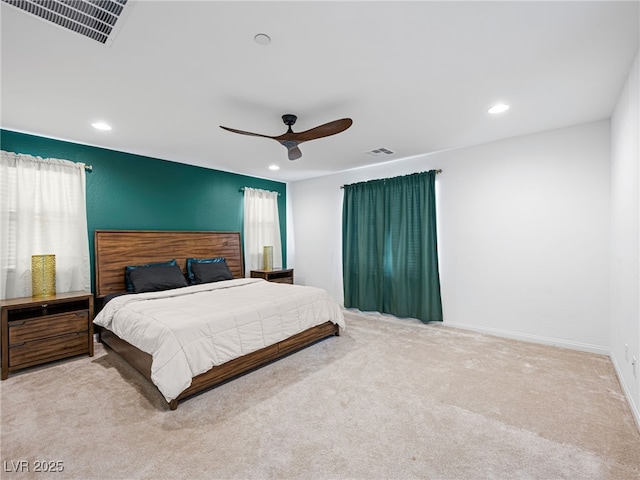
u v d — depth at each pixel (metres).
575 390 2.36
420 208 4.19
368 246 4.77
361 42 1.79
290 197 6.09
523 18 1.60
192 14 1.54
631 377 2.13
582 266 3.14
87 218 3.63
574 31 1.71
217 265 4.48
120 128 3.12
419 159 4.31
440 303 4.12
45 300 2.85
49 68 2.02
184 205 4.54
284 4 1.48
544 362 2.87
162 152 3.97
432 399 2.25
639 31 1.70
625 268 2.32
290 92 2.38
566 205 3.22
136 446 1.75
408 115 2.85
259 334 2.73
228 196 5.12
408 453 1.70
